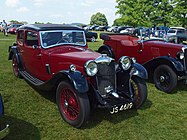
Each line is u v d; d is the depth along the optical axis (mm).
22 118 4160
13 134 3613
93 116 4312
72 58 4344
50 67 4832
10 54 6789
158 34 17094
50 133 3707
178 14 26031
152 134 3764
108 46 8047
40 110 4523
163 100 5316
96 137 3637
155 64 6102
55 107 4676
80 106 3703
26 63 5855
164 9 26703
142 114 4488
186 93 5852
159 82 5965
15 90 5578
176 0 25484
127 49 7359
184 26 28781
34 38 5195
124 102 4008
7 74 7023
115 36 8195
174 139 3633
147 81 6758
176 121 4250
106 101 3969
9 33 27797
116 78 4441
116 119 4234
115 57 7848
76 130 3826
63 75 3945
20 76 6543
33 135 3623
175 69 5625
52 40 5039
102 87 4082
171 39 8141
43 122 4051
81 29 5391
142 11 28000
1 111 3006
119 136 3680
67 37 5184
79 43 5301
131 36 8141
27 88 5738
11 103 4797
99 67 4016
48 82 4266
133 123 4113
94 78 4020
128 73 4395
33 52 5285
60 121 4109
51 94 5367
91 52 4715
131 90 4340
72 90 3787
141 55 6945
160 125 4074
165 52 6266
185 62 5781
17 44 6406
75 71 3891
